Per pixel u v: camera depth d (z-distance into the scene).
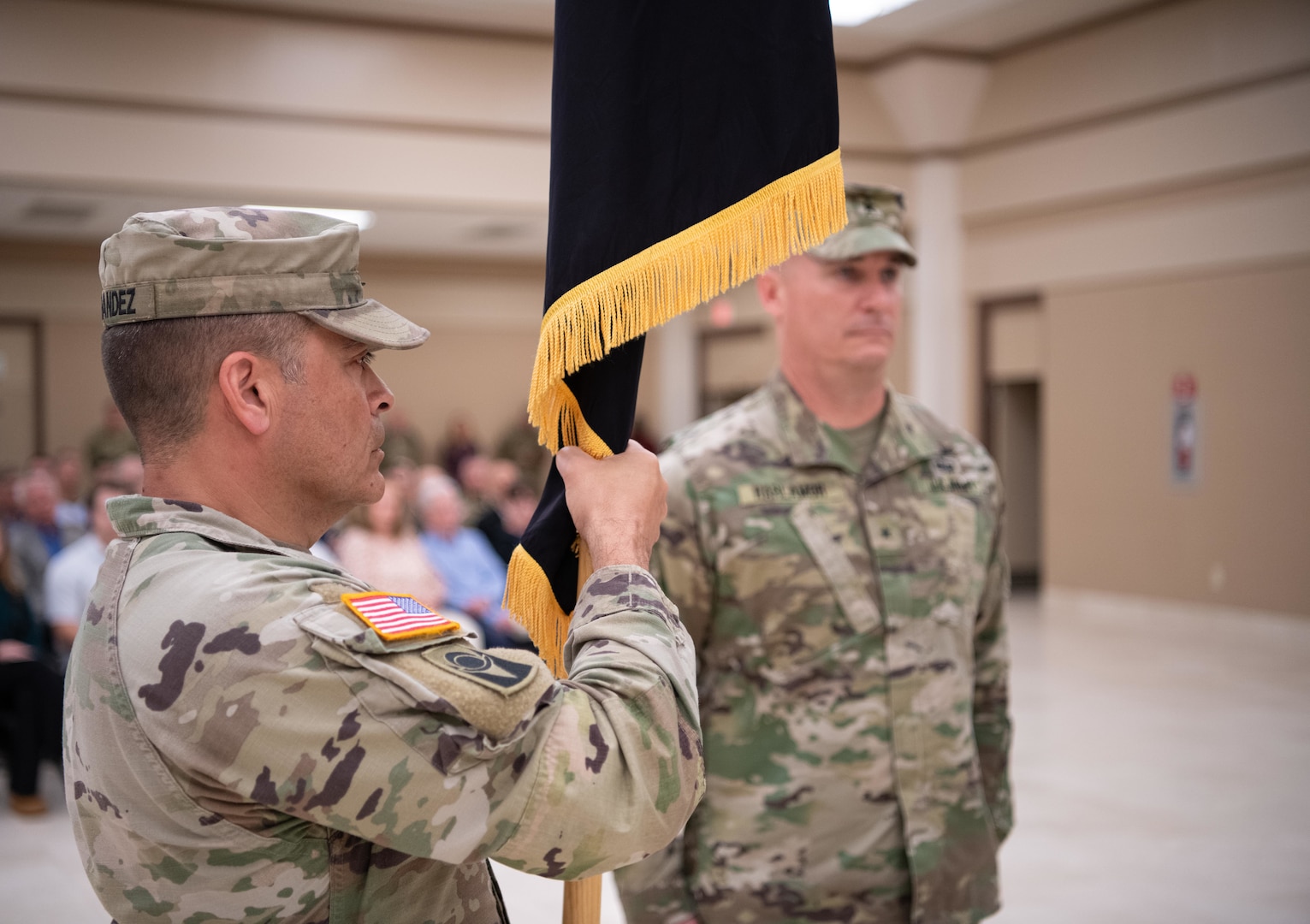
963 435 2.12
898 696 1.87
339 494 1.02
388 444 13.27
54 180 8.16
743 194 1.10
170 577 0.91
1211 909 3.59
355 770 0.84
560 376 1.08
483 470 8.45
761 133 1.12
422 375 14.49
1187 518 9.33
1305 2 8.05
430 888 0.98
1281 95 8.41
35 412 12.59
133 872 0.91
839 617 1.88
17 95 8.02
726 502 1.90
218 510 0.98
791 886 1.82
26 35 7.88
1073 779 4.95
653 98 1.11
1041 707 6.27
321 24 8.69
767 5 1.13
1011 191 10.55
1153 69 9.10
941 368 11.12
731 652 1.90
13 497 7.99
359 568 5.62
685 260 1.09
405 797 0.85
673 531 1.89
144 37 8.18
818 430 1.96
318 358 0.98
